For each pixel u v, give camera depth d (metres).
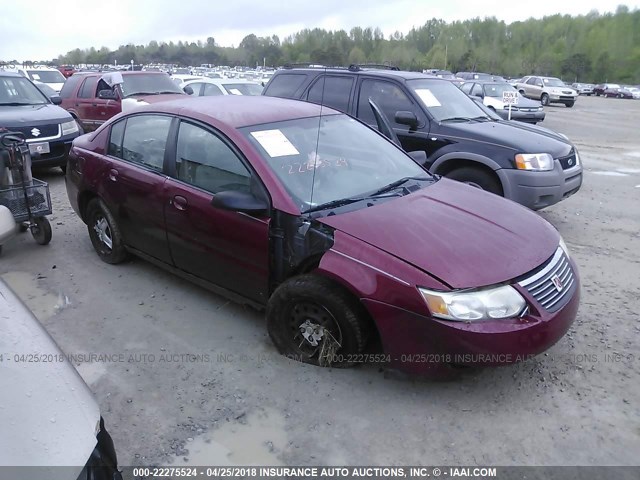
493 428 3.12
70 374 2.13
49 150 8.71
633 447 2.98
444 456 2.92
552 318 3.20
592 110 30.50
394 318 3.15
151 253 4.72
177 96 12.28
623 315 4.42
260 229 3.66
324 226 3.47
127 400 3.34
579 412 3.25
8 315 2.31
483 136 6.42
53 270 5.25
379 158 4.45
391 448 2.97
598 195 8.65
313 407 3.28
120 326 4.21
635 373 3.63
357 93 7.44
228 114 4.24
